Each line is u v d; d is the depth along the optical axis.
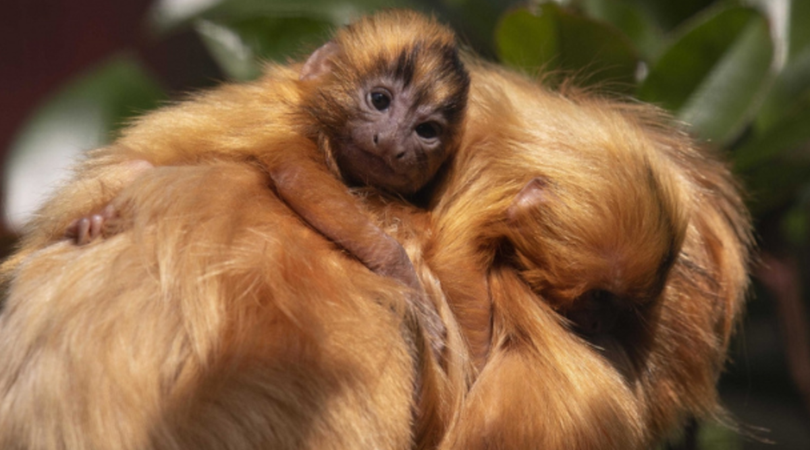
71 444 1.15
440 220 1.19
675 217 1.19
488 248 1.19
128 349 1.15
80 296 1.16
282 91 1.20
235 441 1.15
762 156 1.27
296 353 1.15
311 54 1.21
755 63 1.27
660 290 1.19
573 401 1.18
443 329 1.18
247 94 1.20
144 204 1.16
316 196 1.17
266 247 1.16
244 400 1.15
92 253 1.16
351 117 1.19
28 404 1.15
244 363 1.15
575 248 1.18
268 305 1.16
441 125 1.19
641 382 1.20
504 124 1.19
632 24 1.29
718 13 1.26
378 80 1.19
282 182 1.17
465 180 1.19
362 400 1.16
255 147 1.18
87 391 1.15
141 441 1.15
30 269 1.17
